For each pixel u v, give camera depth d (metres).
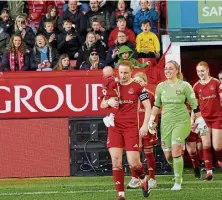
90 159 34.91
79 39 42.56
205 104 33.38
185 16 42.62
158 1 44.97
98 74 35.16
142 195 27.02
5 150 34.72
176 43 37.91
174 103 28.16
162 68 35.78
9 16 45.16
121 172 23.59
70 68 39.62
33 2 47.25
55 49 41.16
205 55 44.81
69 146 34.91
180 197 26.19
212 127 33.38
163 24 45.47
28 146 34.78
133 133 23.56
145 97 23.83
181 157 28.41
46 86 35.03
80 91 35.09
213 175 34.84
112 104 23.48
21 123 34.81
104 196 26.95
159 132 34.91
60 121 34.91
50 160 34.88
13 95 34.94
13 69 40.22
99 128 34.88
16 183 32.84
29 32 43.00
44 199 26.58
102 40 42.78
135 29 43.72
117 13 44.16
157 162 35.03
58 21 43.66
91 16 44.03
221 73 35.88
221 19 42.62
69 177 34.72
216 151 34.94
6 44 43.50
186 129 28.22
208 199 25.52
